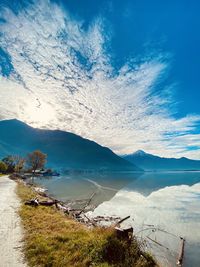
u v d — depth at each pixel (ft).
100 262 27.53
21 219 49.34
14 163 414.41
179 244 51.90
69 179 367.86
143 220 75.72
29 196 90.43
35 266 26.99
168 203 114.73
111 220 75.00
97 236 34.09
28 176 380.58
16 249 32.01
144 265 29.32
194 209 96.78
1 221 47.50
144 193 165.78
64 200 124.16
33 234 38.01
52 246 32.14
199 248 49.78
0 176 274.77
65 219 52.65
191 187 224.12
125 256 29.09
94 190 185.16
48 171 501.15
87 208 99.60
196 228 65.31
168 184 273.33
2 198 83.15
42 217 51.01
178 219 77.25
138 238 53.47
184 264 41.29
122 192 172.55
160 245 50.75
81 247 31.35
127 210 94.84
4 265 27.09
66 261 27.86
